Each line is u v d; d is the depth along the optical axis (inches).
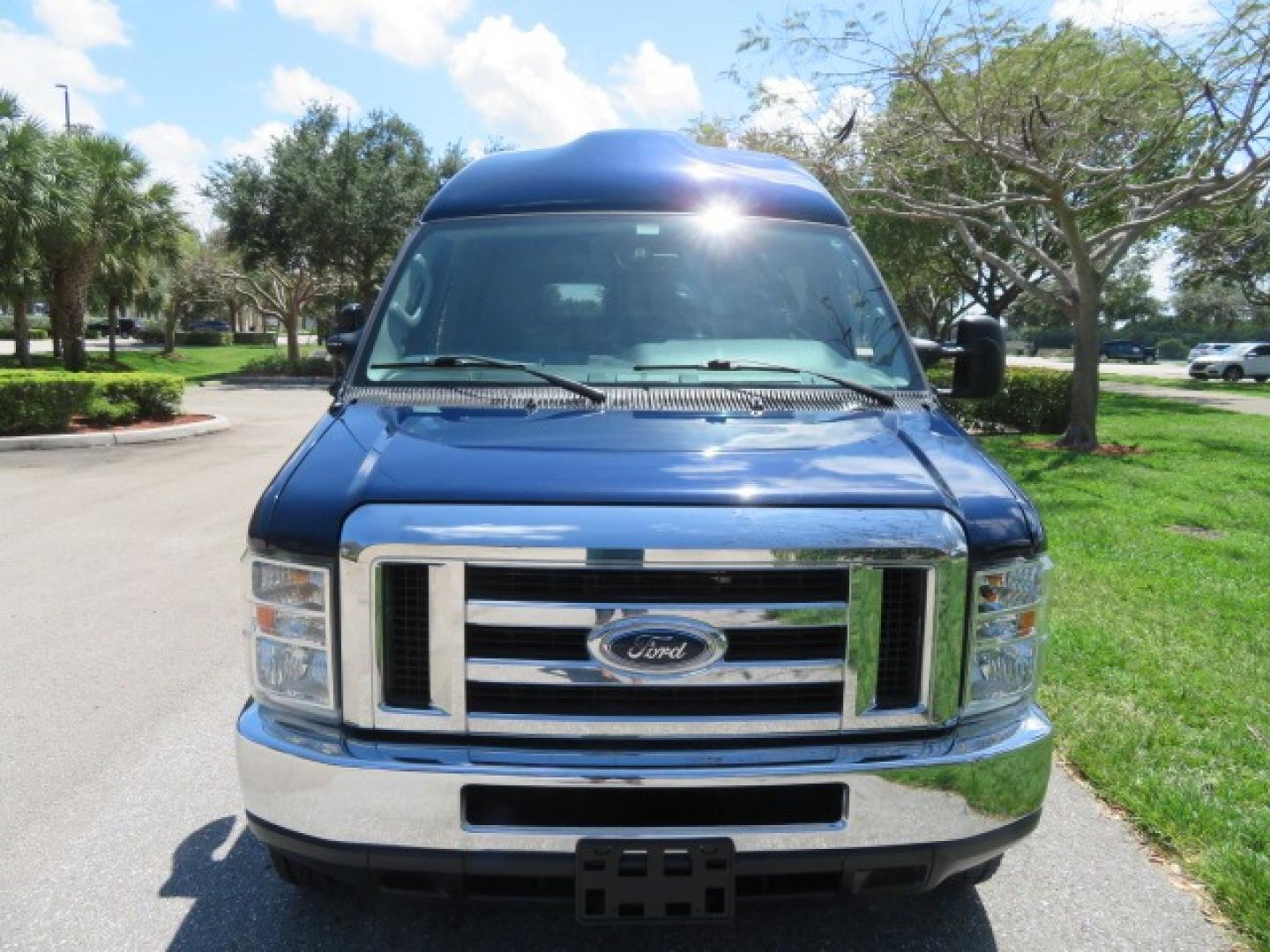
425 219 147.1
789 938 114.8
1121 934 115.7
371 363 127.9
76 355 1031.0
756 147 558.3
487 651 90.7
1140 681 187.5
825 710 93.1
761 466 98.3
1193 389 1230.9
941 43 490.0
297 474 99.4
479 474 94.7
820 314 136.8
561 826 90.9
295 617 94.5
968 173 632.4
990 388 146.2
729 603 89.9
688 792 92.0
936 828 93.4
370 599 90.1
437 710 90.7
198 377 1380.4
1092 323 544.4
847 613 91.0
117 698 183.0
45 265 1005.8
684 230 142.9
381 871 92.6
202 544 304.3
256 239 1362.0
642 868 89.3
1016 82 492.4
